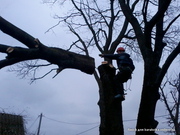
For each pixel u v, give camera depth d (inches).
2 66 207.5
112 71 212.5
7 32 196.7
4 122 577.6
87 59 229.1
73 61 220.1
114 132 203.5
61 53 212.5
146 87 205.2
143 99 205.3
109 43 406.3
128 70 217.5
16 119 604.1
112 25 420.2
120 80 217.9
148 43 216.8
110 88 208.7
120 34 397.4
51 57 207.5
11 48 187.2
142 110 205.2
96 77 378.0
